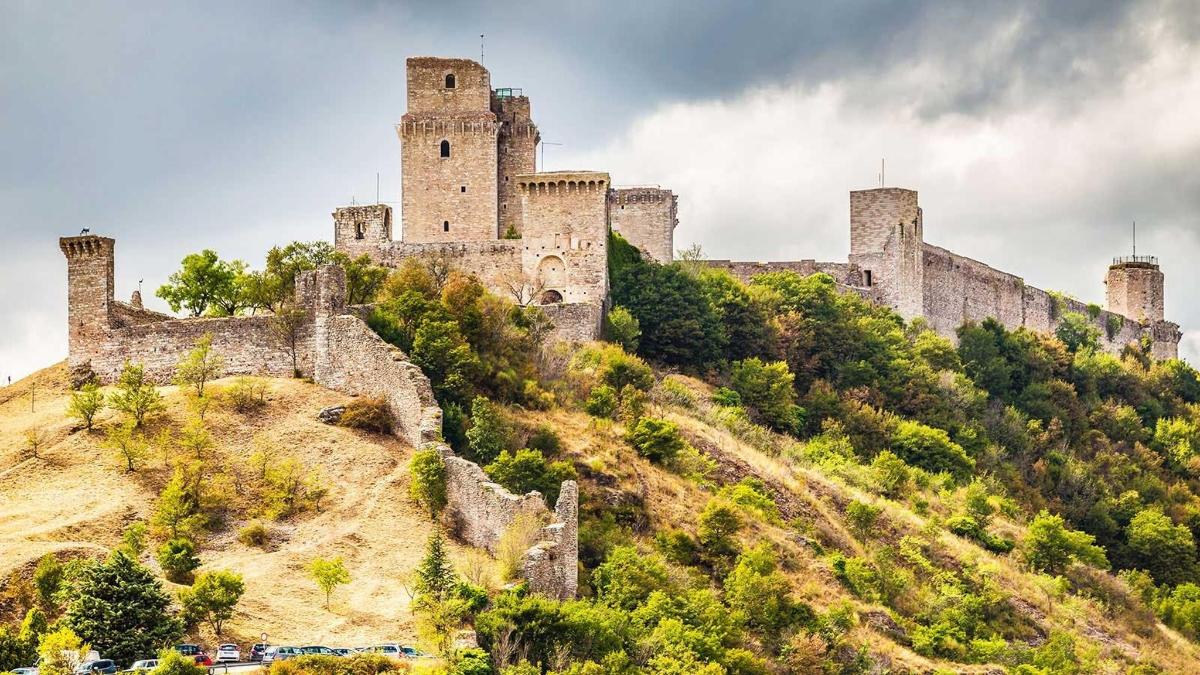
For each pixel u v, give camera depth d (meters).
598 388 146.88
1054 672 132.88
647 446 138.25
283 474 120.75
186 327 142.12
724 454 149.38
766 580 122.50
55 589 99.75
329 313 138.00
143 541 109.81
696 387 170.88
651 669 103.31
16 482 120.88
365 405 130.75
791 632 121.19
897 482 165.75
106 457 124.50
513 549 108.38
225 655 92.81
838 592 133.75
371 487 121.19
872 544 147.25
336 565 104.38
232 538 114.12
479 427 126.75
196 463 121.69
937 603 139.75
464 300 143.88
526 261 175.75
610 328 171.25
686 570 121.88
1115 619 156.38
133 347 143.62
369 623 101.38
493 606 102.06
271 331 140.12
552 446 131.50
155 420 130.00
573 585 111.69
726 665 109.31
